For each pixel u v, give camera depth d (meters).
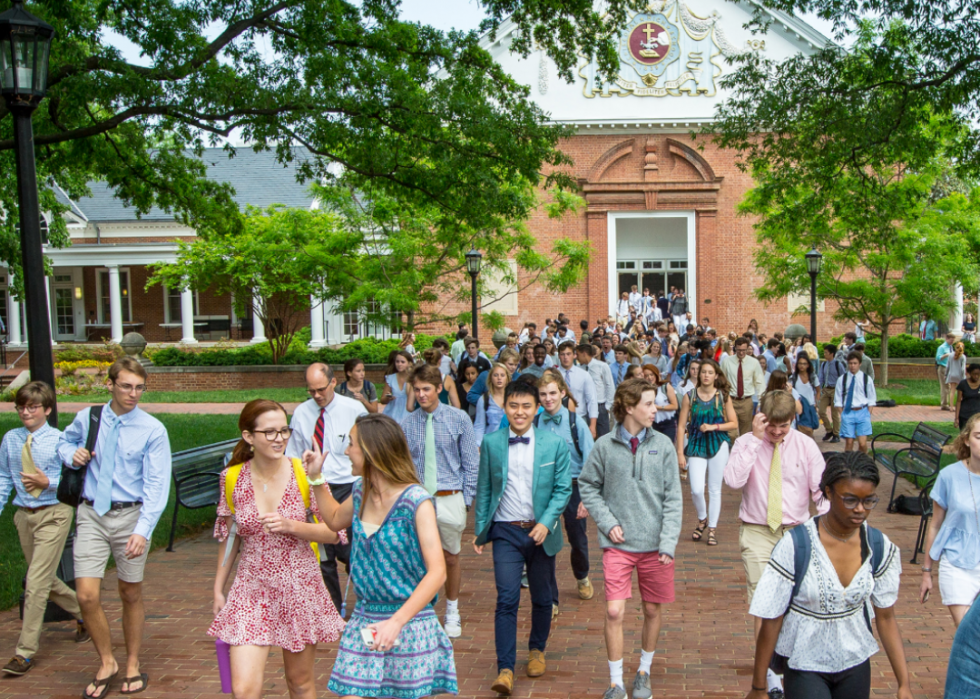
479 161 14.18
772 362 16.52
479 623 6.78
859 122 14.40
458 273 29.61
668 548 5.20
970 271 23.67
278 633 4.30
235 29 12.04
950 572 5.01
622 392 5.44
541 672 5.66
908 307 24.41
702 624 6.70
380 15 13.44
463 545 9.56
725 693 5.35
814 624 3.63
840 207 17.14
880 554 3.62
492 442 5.69
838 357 16.38
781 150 15.95
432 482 6.43
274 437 4.29
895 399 22.73
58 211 24.19
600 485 5.48
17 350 34.66
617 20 14.30
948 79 13.70
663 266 37.62
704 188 34.06
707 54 33.84
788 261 24.97
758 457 5.63
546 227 34.50
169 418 19.42
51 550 5.90
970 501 4.99
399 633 3.80
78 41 12.38
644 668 5.28
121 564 5.49
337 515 4.23
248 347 30.73
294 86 12.55
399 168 14.37
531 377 5.72
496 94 14.68
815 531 3.66
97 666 5.94
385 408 8.66
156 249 35.88
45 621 6.58
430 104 13.43
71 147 14.77
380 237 24.58
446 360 15.77
